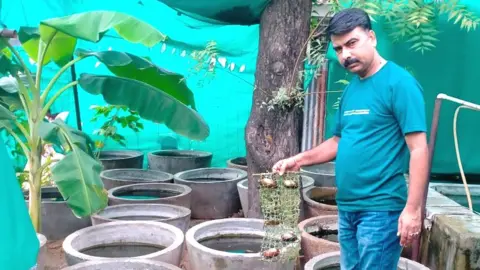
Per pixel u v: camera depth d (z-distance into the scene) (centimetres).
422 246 388
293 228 279
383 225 251
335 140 281
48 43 376
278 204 275
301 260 384
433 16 532
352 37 243
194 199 552
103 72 632
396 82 241
